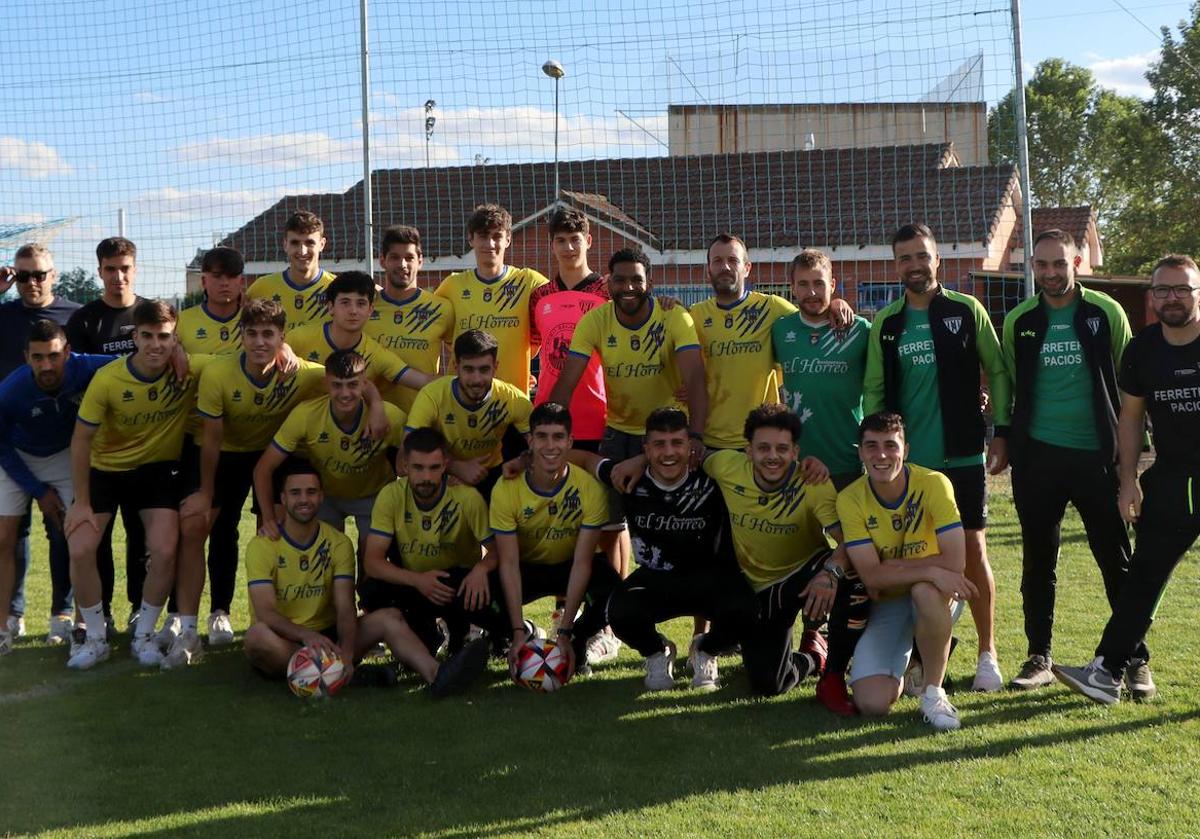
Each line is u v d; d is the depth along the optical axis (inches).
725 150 484.4
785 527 179.8
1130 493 170.9
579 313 219.8
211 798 134.2
